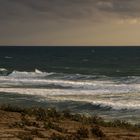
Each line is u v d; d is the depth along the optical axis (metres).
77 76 58.19
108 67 86.62
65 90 41.62
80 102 32.34
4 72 68.50
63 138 12.52
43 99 34.22
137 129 16.78
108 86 44.00
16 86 46.25
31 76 59.91
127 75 64.38
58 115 18.02
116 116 26.05
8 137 12.32
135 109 28.81
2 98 34.72
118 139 13.50
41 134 13.06
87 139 13.05
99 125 17.16
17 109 18.50
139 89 40.97
